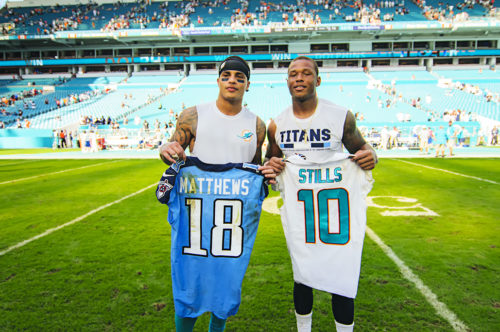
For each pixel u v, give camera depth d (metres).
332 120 2.07
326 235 2.06
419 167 10.37
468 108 24.77
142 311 2.51
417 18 34.16
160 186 1.95
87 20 38.97
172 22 37.03
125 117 24.02
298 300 2.10
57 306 2.58
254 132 2.06
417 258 3.42
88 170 10.45
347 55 34.06
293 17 36.09
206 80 34.22
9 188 7.46
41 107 28.94
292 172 2.10
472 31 33.66
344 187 2.06
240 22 35.56
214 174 1.98
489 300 2.60
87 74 37.06
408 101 26.73
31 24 38.50
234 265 1.97
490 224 4.52
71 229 4.48
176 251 1.98
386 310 2.49
